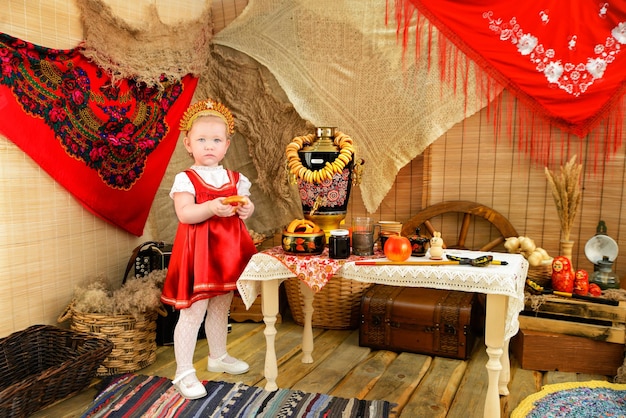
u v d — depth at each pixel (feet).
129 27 9.19
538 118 9.59
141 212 10.02
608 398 7.06
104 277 9.04
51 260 8.41
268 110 10.95
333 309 10.09
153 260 9.21
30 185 8.04
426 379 7.89
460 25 9.48
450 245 10.52
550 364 8.14
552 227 9.79
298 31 10.52
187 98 10.77
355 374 8.09
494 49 9.34
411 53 9.83
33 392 6.34
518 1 9.08
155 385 7.46
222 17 11.32
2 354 7.16
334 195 7.54
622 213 9.27
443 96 9.74
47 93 8.01
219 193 7.52
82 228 8.98
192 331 7.36
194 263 7.32
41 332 7.65
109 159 9.10
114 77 9.02
